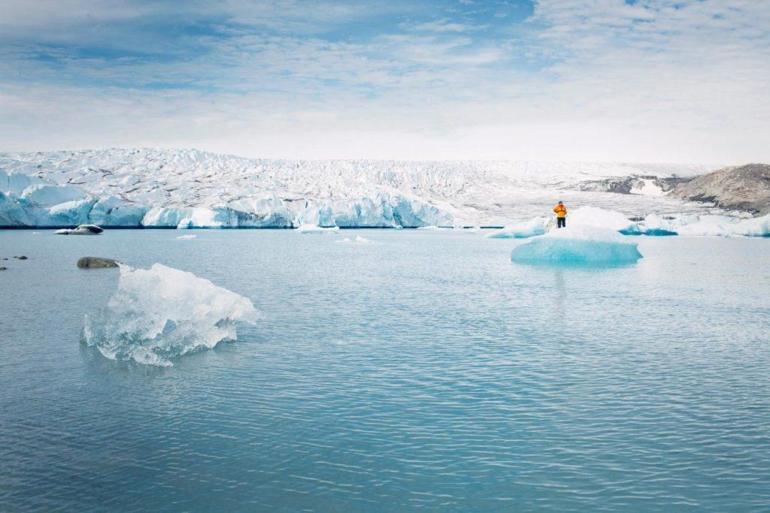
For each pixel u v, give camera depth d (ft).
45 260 111.75
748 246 174.40
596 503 17.88
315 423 24.44
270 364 33.86
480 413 25.57
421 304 57.47
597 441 22.48
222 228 352.08
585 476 19.62
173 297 37.22
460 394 28.22
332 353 36.58
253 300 60.03
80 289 67.36
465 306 56.13
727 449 21.66
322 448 21.97
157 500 18.25
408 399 27.50
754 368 32.86
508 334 42.57
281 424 24.35
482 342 39.83
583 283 76.43
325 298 61.72
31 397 27.91
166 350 36.27
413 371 32.37
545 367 33.17
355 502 18.03
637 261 113.19
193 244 183.62
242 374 31.73
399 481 19.38
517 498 18.24
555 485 19.02
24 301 58.03
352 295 64.18
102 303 56.70
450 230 374.43
